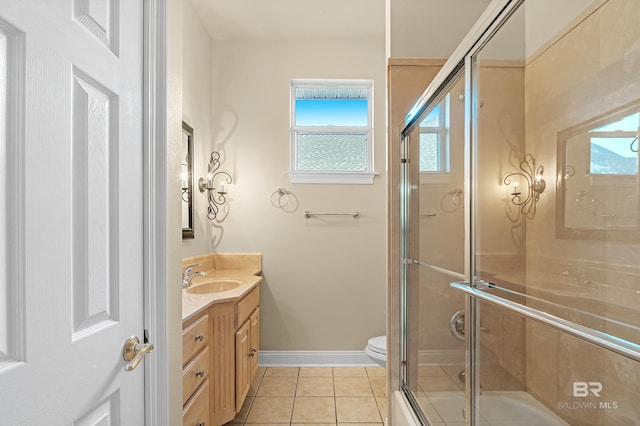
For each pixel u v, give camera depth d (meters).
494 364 1.29
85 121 0.73
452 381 1.40
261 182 2.89
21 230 0.58
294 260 2.88
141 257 0.93
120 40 0.85
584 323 1.07
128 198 0.87
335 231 2.89
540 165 1.23
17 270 0.57
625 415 1.03
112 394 0.81
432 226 1.56
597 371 1.11
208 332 1.64
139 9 0.93
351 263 2.89
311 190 2.90
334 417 2.09
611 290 1.00
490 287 1.22
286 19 2.63
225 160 2.89
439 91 1.47
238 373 1.89
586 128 1.10
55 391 0.64
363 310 2.88
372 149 2.94
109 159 0.81
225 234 2.87
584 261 1.07
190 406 1.37
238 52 2.91
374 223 2.90
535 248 1.23
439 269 1.49
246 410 2.17
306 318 2.88
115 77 0.83
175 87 1.10
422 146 1.66
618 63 1.02
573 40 1.18
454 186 1.35
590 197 1.08
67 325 0.67
